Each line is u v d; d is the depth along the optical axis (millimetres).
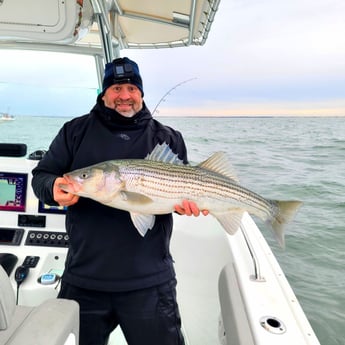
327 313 3848
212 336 2133
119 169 1443
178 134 1819
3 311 867
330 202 7184
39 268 2016
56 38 2092
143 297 1498
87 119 1663
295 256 5152
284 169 9719
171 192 1521
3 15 1849
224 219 1642
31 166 2232
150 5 2602
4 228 2229
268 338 1124
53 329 960
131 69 1587
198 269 2334
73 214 1559
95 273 1482
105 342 1608
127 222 1513
